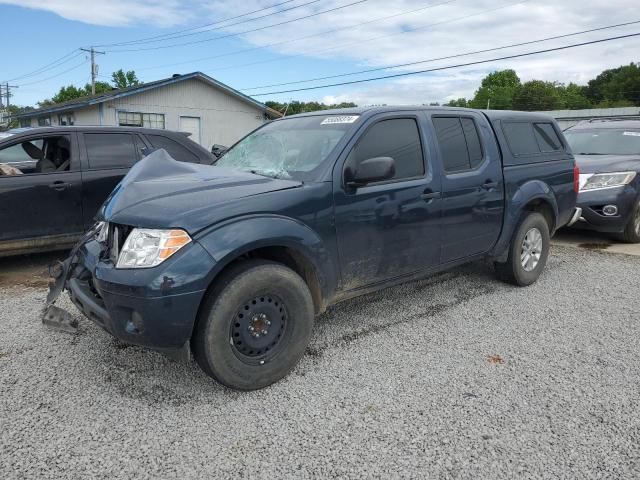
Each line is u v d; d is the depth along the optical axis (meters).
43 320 3.65
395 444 2.60
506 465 2.43
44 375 3.30
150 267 2.76
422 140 4.12
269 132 4.35
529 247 5.20
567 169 5.55
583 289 5.20
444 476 2.36
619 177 7.03
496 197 4.68
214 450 2.55
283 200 3.19
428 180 4.05
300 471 2.39
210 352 2.91
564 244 7.44
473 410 2.91
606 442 2.61
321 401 3.01
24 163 6.18
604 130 8.59
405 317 4.38
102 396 3.05
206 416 2.85
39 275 5.72
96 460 2.46
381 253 3.77
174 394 3.09
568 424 2.77
